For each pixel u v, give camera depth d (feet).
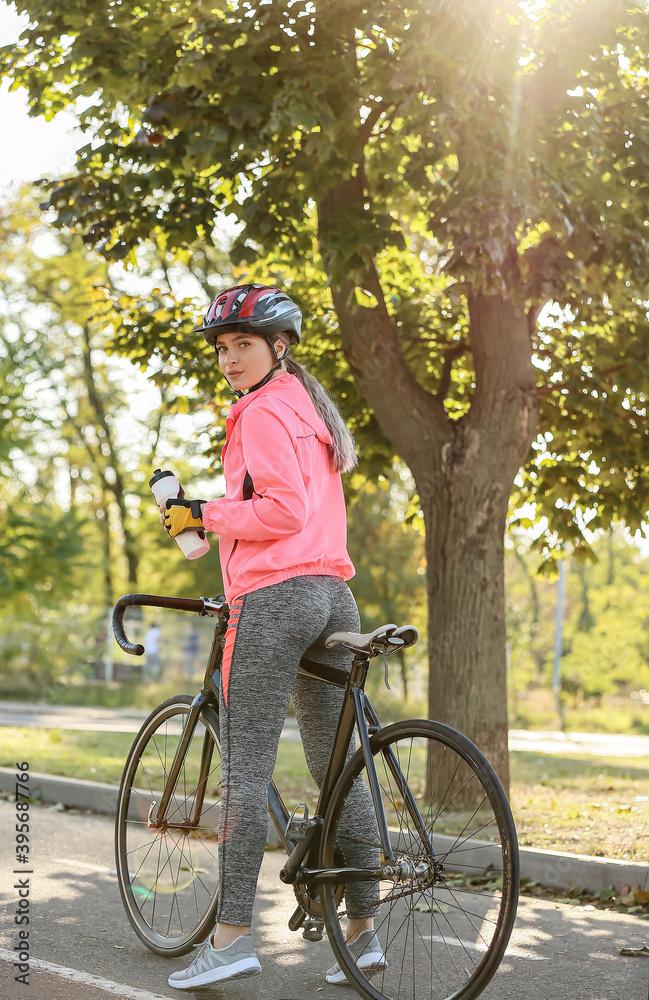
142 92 21.81
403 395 23.31
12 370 63.93
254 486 9.95
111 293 29.17
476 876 14.46
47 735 35.65
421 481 23.43
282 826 10.48
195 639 75.97
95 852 17.03
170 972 10.82
